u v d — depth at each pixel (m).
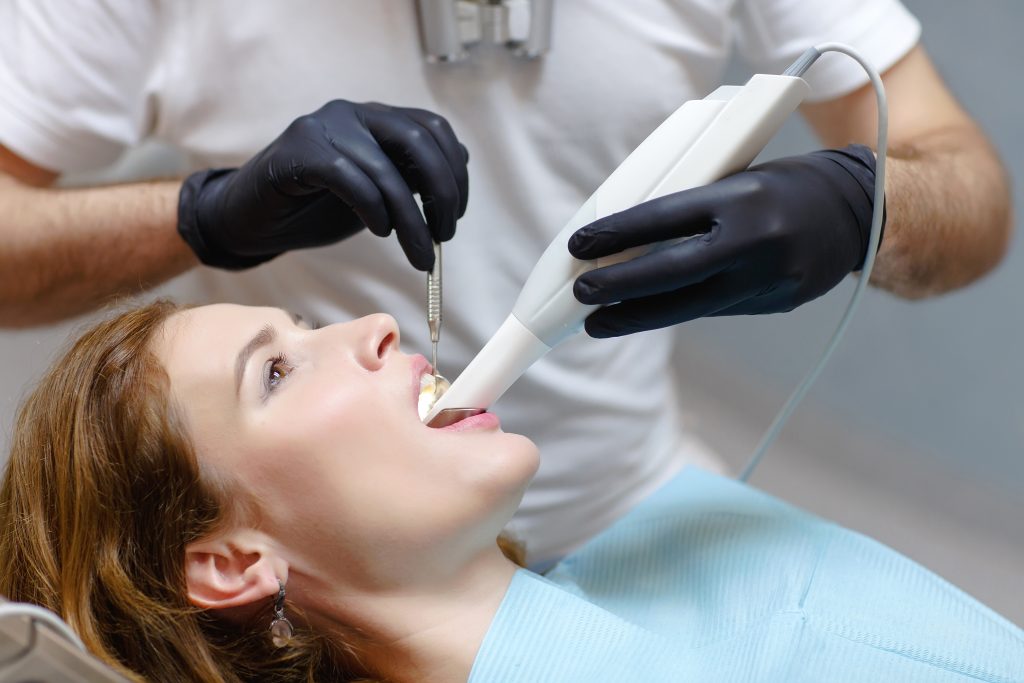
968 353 1.70
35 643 0.56
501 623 0.83
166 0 1.02
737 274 0.78
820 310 1.81
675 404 1.40
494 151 1.09
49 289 1.06
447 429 0.83
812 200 0.79
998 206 1.06
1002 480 1.73
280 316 0.89
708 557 0.97
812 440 1.87
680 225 0.76
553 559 1.30
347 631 0.85
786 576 0.91
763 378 1.91
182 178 1.10
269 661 0.86
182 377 0.84
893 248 0.93
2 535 0.90
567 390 1.19
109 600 0.83
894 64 1.11
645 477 1.30
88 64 1.02
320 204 0.97
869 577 0.92
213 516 0.83
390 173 0.88
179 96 1.08
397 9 1.04
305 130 0.90
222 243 1.02
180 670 0.83
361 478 0.80
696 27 1.08
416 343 1.16
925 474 1.78
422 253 0.89
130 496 0.84
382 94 1.06
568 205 1.13
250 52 1.04
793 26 1.09
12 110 1.03
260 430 0.81
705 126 0.78
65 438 0.87
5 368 1.34
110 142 1.09
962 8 1.56
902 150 1.03
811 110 1.18
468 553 0.83
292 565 0.83
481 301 1.14
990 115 1.59
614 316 0.81
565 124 1.09
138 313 0.91
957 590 0.90
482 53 1.05
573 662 0.81
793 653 0.83
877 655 0.83
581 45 1.06
